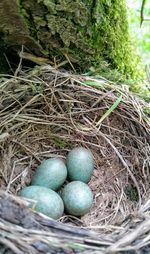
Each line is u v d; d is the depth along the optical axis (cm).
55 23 14
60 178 15
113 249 10
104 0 15
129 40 18
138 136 16
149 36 26
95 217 15
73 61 16
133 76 18
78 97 16
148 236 11
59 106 16
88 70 16
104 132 16
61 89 16
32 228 10
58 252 10
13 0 13
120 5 16
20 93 16
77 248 10
